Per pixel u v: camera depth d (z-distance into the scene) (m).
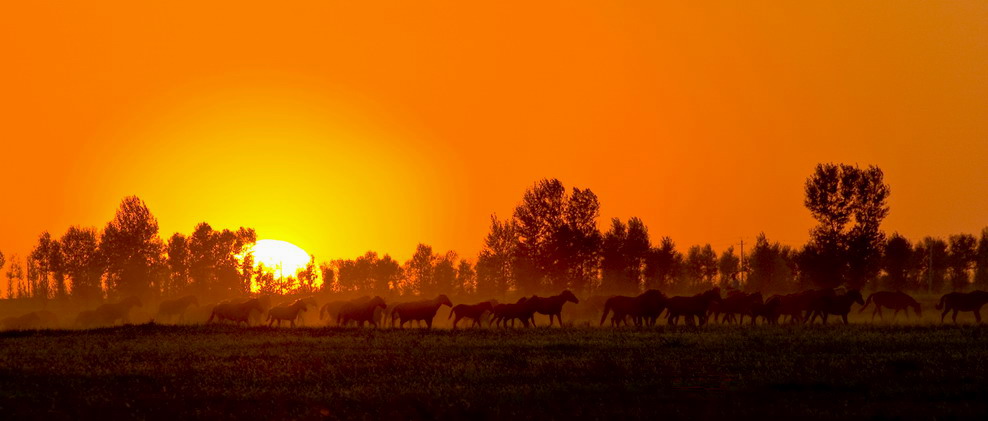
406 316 188.12
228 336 159.38
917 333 150.62
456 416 85.25
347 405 91.00
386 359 122.06
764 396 93.00
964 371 106.00
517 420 83.31
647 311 184.88
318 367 115.75
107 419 85.81
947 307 187.62
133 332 168.50
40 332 169.50
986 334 148.38
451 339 150.38
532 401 91.75
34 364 120.75
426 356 125.62
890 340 138.88
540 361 118.38
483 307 189.62
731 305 192.12
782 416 83.44
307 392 98.00
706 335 151.62
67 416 86.44
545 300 189.75
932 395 92.31
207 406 91.00
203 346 142.25
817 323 184.12
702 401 90.81
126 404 91.50
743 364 113.56
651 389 97.44
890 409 85.69
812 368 109.50
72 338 157.25
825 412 84.19
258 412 88.31
